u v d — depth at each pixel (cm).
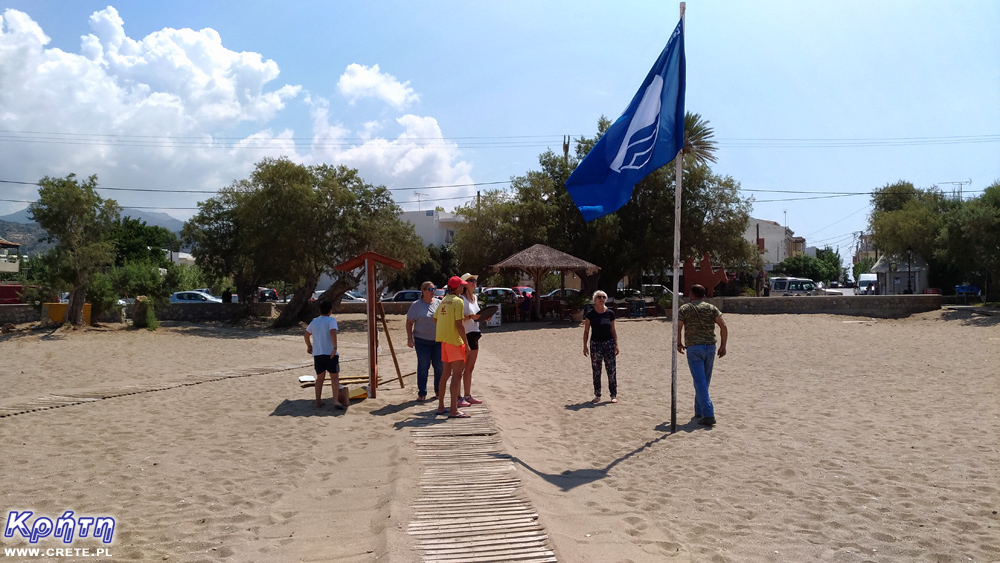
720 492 552
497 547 423
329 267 2931
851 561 412
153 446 701
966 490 540
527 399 1012
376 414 869
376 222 2872
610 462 651
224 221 3222
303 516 491
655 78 747
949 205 4047
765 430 771
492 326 2562
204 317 3125
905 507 505
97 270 2425
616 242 3300
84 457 655
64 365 1509
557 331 2302
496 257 3378
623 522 484
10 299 3064
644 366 1390
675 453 678
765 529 468
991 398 936
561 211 3381
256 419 842
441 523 464
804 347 1670
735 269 3738
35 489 552
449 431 754
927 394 980
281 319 2761
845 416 839
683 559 417
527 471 610
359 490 553
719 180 3394
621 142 753
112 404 954
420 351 952
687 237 3325
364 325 2823
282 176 2761
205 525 471
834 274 9150
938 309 2592
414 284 5316
